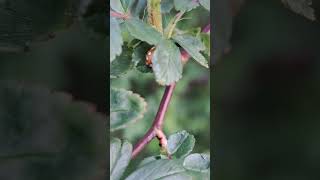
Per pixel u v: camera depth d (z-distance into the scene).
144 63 0.26
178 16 0.27
